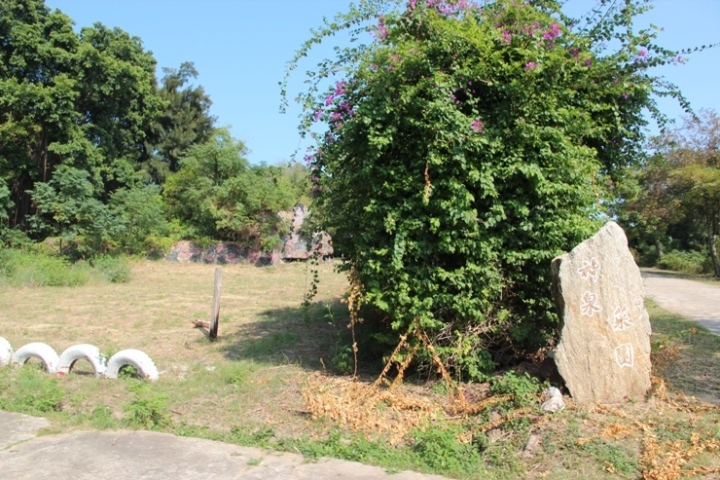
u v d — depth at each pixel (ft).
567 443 14.61
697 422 15.64
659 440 14.67
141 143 119.34
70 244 68.80
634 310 17.66
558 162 18.88
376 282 19.51
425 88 18.48
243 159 93.61
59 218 67.00
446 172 18.66
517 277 19.72
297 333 30.71
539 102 19.03
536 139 18.58
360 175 19.77
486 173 18.29
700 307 43.09
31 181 84.64
